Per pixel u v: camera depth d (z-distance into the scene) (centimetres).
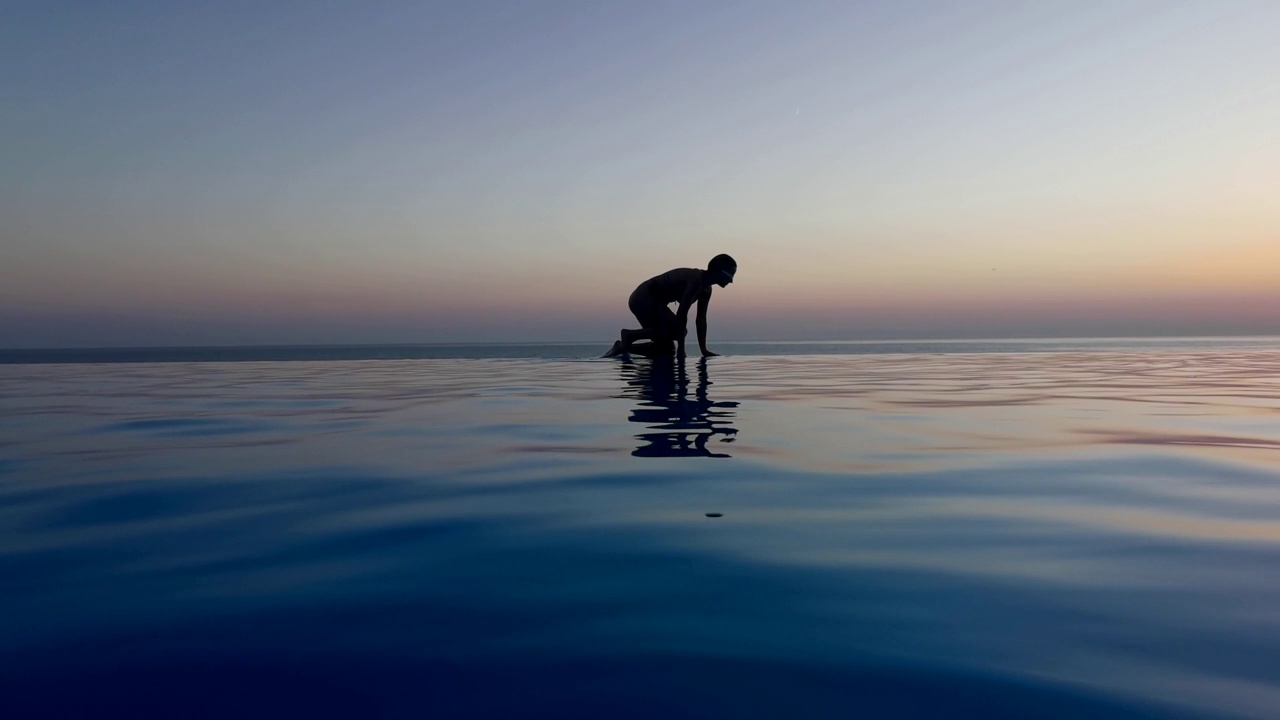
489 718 66
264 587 104
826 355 959
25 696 71
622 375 556
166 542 128
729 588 103
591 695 71
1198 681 72
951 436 254
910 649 81
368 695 71
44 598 100
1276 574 107
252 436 258
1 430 275
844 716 66
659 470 193
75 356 1228
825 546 124
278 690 72
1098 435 254
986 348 1321
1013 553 119
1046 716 65
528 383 491
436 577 108
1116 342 1872
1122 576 107
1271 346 1415
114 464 204
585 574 110
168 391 451
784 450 225
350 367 738
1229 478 181
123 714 67
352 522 142
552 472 191
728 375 552
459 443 241
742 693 71
